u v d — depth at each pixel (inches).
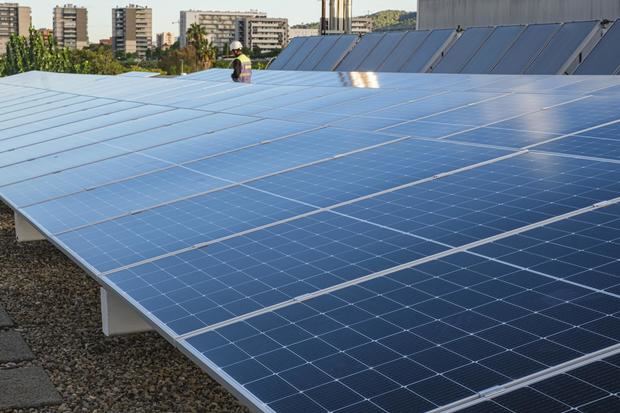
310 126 525.0
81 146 653.9
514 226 274.1
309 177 394.6
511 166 346.0
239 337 238.7
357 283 258.1
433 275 250.4
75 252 360.8
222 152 500.1
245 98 745.0
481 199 310.7
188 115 693.3
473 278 242.4
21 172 597.0
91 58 6668.3
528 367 188.9
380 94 625.9
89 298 512.1
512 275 237.8
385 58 1321.4
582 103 469.1
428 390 189.2
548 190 303.9
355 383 199.3
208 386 374.3
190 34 6245.1
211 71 1450.5
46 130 807.1
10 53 5787.4
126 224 390.0
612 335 193.9
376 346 215.0
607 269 227.5
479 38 1160.2
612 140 363.9
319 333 230.1
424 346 209.5
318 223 323.6
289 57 1585.9
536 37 1065.5
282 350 224.8
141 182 471.8
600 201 281.0
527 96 524.4
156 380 381.4
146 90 1013.2
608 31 943.0
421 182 348.5
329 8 1918.1
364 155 417.1
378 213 318.7
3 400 351.9
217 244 327.3
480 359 197.3
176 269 309.1
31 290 531.5
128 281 308.2
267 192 385.4
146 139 613.6
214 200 393.7
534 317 210.5
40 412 344.5
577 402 171.9
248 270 290.5
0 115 1064.2
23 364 400.2
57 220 430.9
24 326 458.3
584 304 211.3
